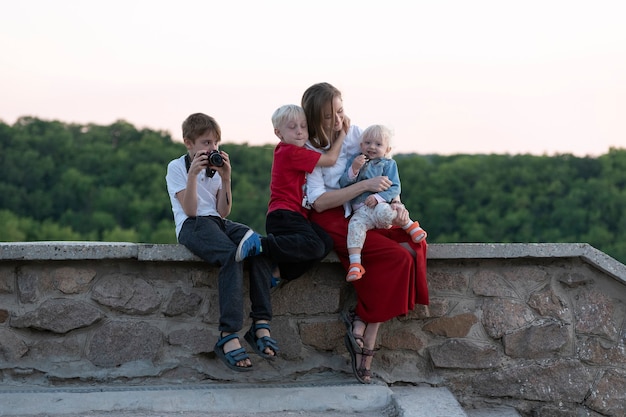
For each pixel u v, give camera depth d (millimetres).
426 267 6133
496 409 6148
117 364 5945
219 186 6031
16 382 5891
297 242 5664
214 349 5656
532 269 6207
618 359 6184
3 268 5914
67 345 5926
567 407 6164
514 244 6078
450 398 5781
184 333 5984
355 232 5719
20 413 5531
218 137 5941
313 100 5855
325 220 5902
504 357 6152
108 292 5949
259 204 27656
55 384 5902
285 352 6059
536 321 6168
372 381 6023
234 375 6020
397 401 5680
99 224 27844
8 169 28281
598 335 6188
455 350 6133
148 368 5953
